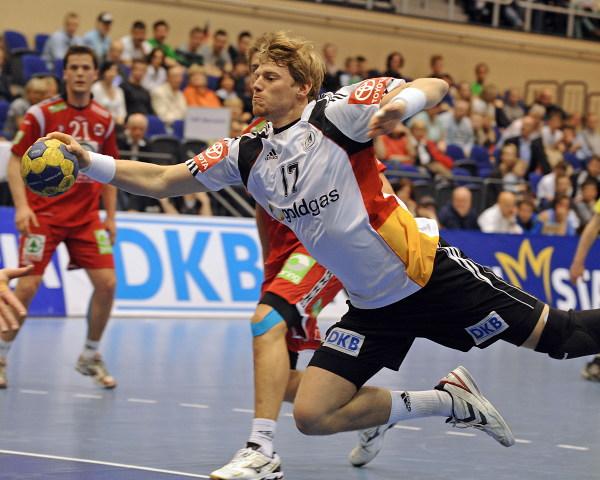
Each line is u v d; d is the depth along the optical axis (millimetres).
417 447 9094
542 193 26844
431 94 6566
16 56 25125
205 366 14141
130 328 18312
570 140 32000
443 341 7586
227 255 21281
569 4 38750
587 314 7449
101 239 12016
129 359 14477
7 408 10305
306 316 8102
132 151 20500
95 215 12125
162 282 20422
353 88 6965
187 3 30453
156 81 25969
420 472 8023
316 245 7215
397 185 23391
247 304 21328
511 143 27797
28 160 7281
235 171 7453
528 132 29375
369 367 7449
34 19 28375
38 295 19219
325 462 8344
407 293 7281
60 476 7348
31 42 28344
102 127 12195
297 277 8086
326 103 6992
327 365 7410
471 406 8156
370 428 7922
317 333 8422
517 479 7844
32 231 11945
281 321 7832
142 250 20312
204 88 25875
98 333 11945
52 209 11977
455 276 7336
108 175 7574
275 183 7180
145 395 11500
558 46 38219
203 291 20859
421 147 26703
